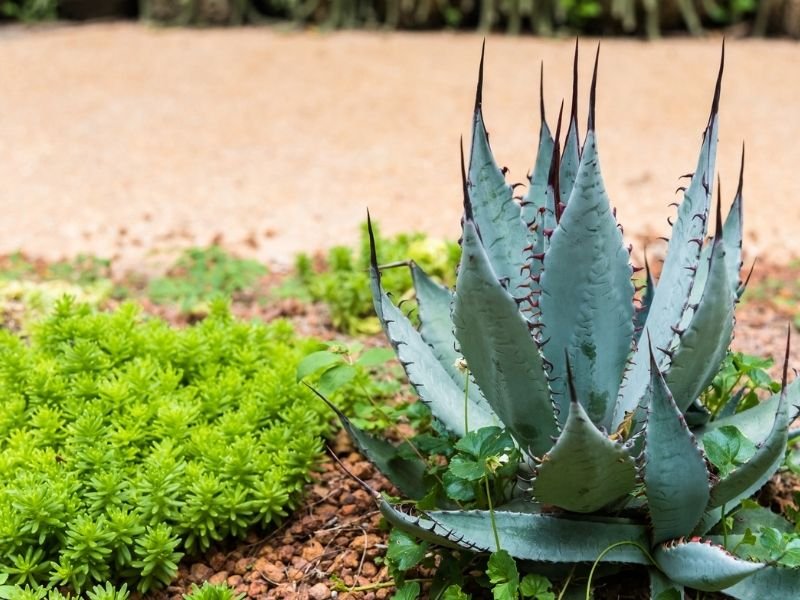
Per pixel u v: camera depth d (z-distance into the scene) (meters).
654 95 9.19
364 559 2.96
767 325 4.63
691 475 2.41
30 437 3.29
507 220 2.74
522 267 2.67
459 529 2.56
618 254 2.53
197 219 6.48
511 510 2.77
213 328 3.93
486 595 2.74
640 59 10.45
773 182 7.06
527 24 11.86
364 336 4.56
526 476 2.80
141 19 12.59
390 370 4.13
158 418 3.28
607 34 11.56
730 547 2.64
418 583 2.72
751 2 11.38
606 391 2.67
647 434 2.35
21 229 6.27
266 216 6.55
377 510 3.18
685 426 2.33
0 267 5.37
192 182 7.23
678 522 2.52
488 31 11.73
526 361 2.42
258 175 7.38
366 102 9.16
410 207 6.72
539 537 2.59
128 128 8.45
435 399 2.86
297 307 4.83
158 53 10.88
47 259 5.67
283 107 9.03
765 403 2.89
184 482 2.98
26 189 7.05
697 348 2.44
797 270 5.40
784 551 2.33
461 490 2.59
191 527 2.91
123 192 7.01
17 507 2.77
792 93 9.16
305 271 5.14
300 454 3.16
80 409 3.33
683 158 7.58
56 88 9.59
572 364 2.63
